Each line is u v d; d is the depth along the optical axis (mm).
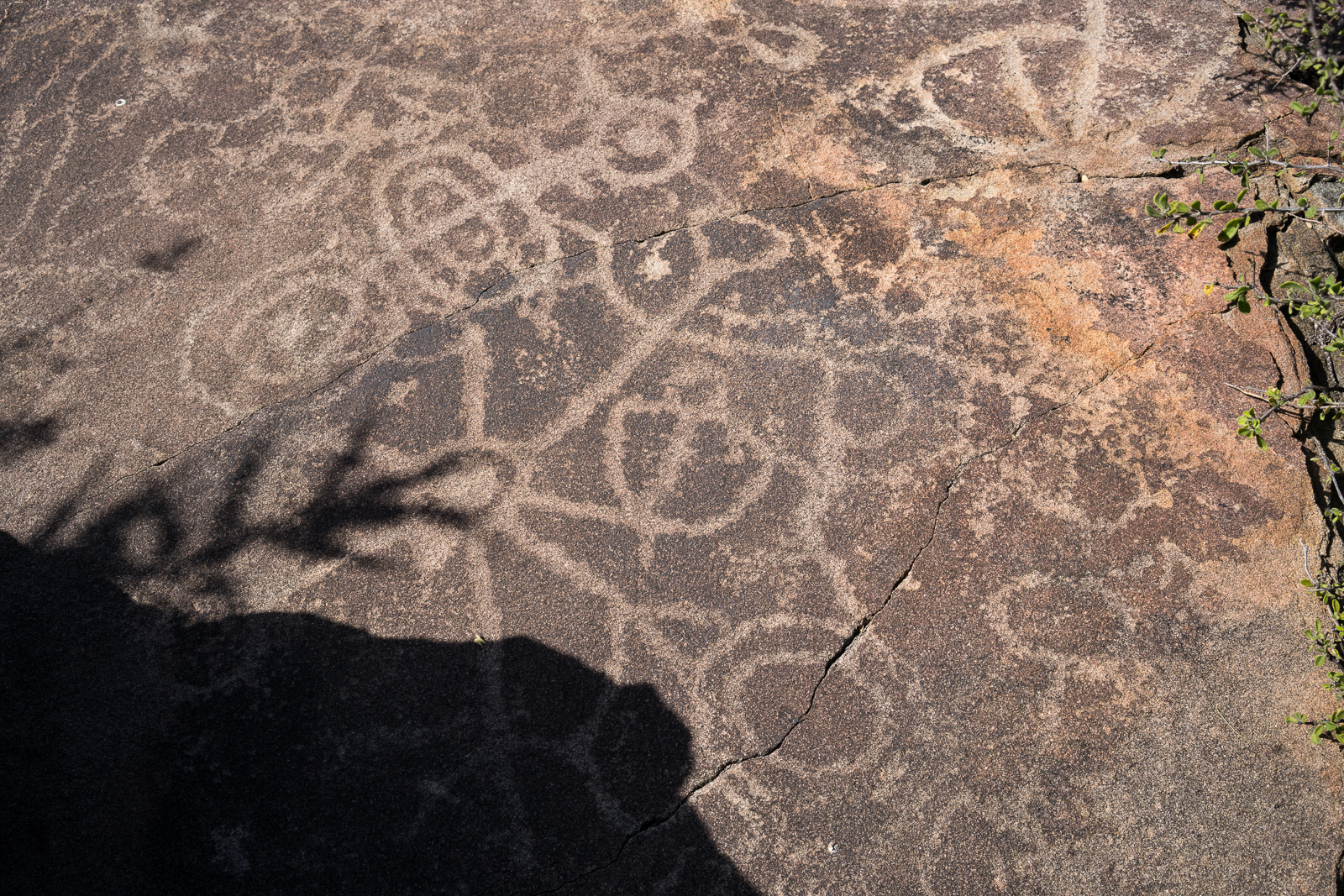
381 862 1785
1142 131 2605
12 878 1788
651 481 2174
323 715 1931
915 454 2148
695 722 1894
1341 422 2184
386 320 2463
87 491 2250
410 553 2115
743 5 3049
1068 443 2123
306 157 2795
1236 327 2227
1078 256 2389
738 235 2525
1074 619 1924
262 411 2340
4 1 3307
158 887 1773
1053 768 1790
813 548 2059
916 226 2496
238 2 3219
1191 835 1720
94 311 2545
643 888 1751
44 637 2043
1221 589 1925
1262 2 2881
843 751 1844
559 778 1854
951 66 2832
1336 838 1702
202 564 2125
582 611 2027
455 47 3023
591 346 2377
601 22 3047
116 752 1905
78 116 2965
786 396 2260
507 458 2229
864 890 1725
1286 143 2531
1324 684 1818
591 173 2688
